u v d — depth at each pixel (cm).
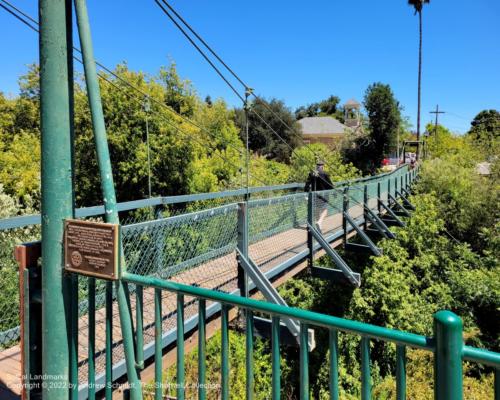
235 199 1040
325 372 808
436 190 1855
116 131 1003
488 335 1118
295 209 514
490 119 2619
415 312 1048
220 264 348
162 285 158
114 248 158
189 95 1348
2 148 1352
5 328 319
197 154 1207
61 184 167
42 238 171
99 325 258
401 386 116
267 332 342
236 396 485
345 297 1039
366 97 2908
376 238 1134
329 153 2214
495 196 1602
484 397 715
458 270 1330
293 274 516
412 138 3906
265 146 3100
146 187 1029
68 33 163
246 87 504
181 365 160
